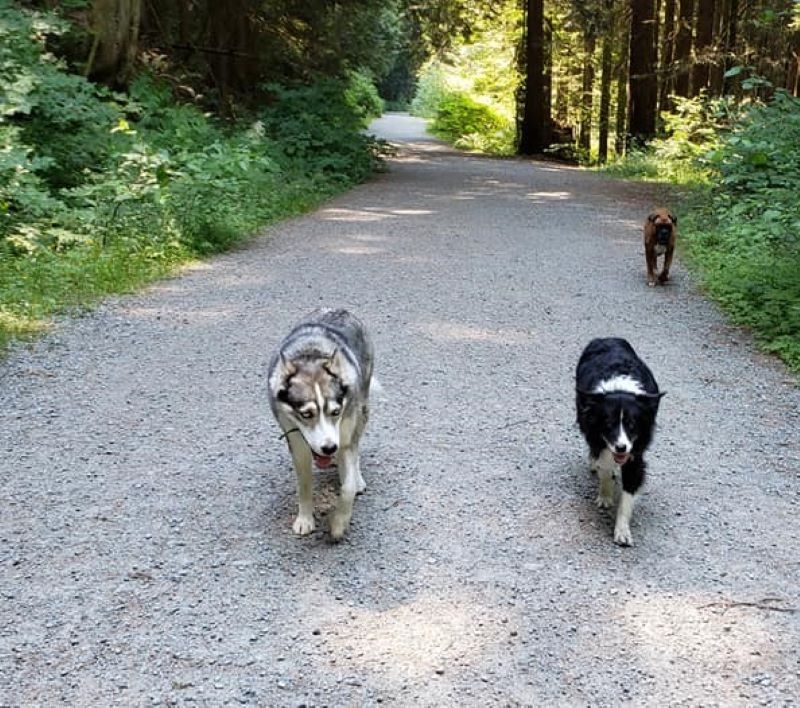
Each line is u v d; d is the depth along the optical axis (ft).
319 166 70.85
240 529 17.11
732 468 20.36
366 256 43.80
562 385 25.75
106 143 45.34
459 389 25.16
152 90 60.95
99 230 39.24
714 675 13.05
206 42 87.51
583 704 12.37
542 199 68.18
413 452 20.86
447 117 151.53
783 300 32.48
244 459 20.25
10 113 38.45
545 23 122.31
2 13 45.24
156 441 21.06
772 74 82.33
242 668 12.98
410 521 17.56
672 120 88.17
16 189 36.47
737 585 15.51
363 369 17.80
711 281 38.34
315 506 18.13
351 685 12.66
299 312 32.78
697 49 87.56
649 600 14.97
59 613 14.21
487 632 13.97
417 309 33.86
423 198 66.49
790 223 35.94
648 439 17.07
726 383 26.12
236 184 48.42
